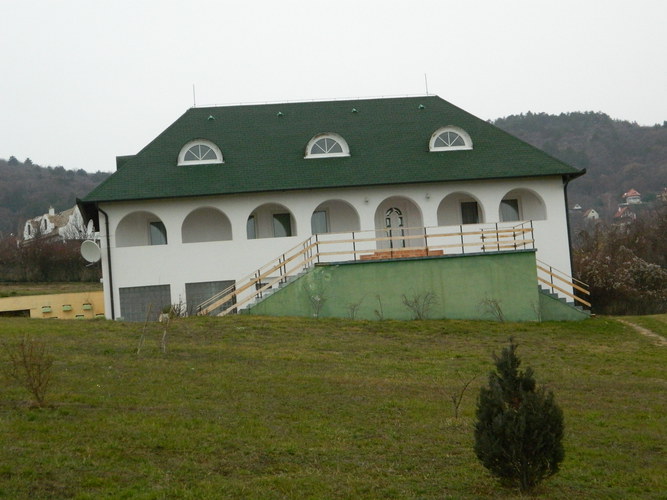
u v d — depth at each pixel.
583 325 29.77
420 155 37.72
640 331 29.12
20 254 58.47
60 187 129.50
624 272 43.75
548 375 21.16
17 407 14.52
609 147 129.38
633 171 121.12
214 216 36.81
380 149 38.16
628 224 64.31
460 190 36.53
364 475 12.43
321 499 11.26
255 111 40.75
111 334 23.45
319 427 14.77
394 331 26.77
